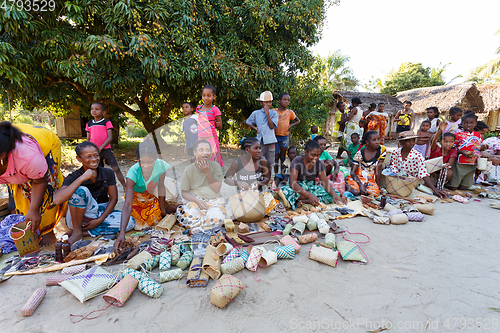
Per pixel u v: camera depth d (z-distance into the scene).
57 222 3.08
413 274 2.39
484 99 16.56
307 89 8.62
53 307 2.00
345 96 16.19
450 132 5.06
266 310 1.98
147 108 9.66
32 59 5.34
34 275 2.37
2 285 2.24
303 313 1.95
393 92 26.80
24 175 2.50
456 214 3.82
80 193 2.76
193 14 6.31
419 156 4.37
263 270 2.48
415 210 3.75
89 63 5.70
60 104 8.90
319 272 2.44
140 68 6.19
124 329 1.80
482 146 5.25
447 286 2.23
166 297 2.11
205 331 1.79
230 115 8.49
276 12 7.19
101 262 2.47
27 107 7.98
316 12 7.43
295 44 7.98
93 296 2.07
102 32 6.01
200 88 7.37
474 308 1.98
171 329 1.80
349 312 1.95
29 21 4.96
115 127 11.74
